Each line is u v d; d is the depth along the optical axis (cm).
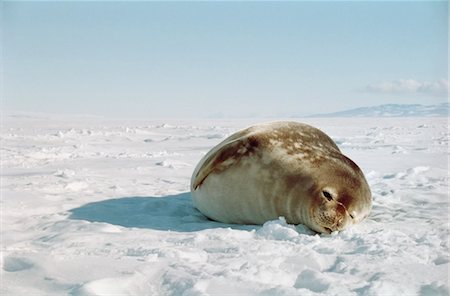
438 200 426
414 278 253
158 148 1000
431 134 1369
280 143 381
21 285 248
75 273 258
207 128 1867
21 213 397
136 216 391
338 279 254
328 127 2038
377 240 309
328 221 340
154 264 267
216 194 384
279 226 332
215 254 290
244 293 238
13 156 779
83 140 1186
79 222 364
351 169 378
